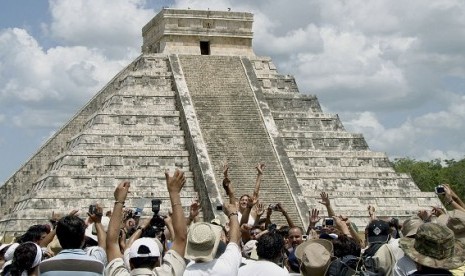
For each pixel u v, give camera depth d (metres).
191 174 78.06
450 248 15.27
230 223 18.55
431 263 15.26
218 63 89.12
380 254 19.05
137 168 77.19
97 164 76.31
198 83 85.81
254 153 79.62
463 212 19.05
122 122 80.31
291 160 81.50
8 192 90.06
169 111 82.56
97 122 79.56
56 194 73.19
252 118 83.31
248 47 92.25
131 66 91.50
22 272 18.94
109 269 16.62
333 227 25.39
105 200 74.19
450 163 138.62
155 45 93.94
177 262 16.33
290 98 88.38
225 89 85.94
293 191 77.00
